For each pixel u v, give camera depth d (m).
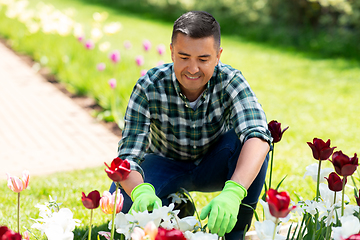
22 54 8.67
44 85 6.75
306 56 9.62
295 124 4.97
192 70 1.76
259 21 12.09
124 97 5.31
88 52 7.21
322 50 10.09
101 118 5.27
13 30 9.99
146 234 1.28
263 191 3.00
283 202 1.27
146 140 2.00
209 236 1.45
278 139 2.02
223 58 9.00
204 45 1.73
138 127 2.00
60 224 1.59
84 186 3.15
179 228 1.56
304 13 11.30
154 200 1.68
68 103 5.90
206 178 2.24
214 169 2.19
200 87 1.96
